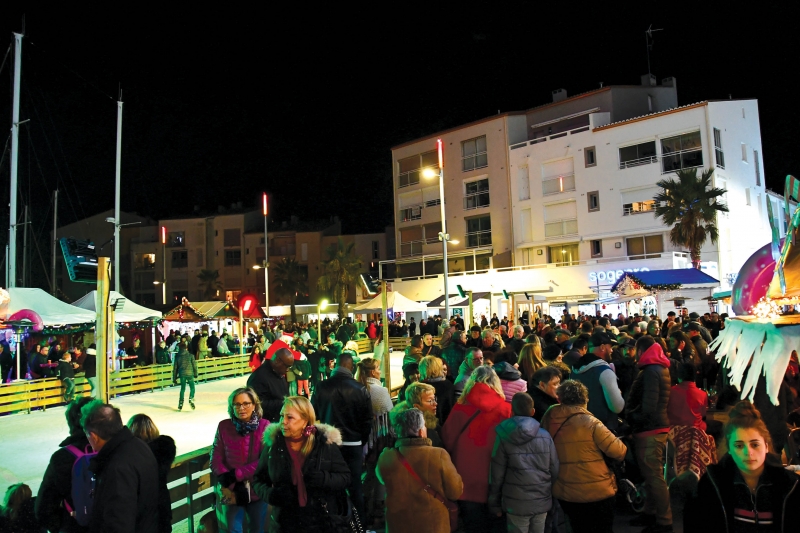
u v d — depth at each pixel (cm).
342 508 420
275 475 407
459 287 2138
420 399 542
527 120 4691
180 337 2220
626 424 677
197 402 1741
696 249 3219
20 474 945
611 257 3912
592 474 461
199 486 591
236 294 6675
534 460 452
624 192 3912
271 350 727
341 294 5322
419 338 964
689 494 316
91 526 352
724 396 557
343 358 649
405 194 5306
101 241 6781
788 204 402
